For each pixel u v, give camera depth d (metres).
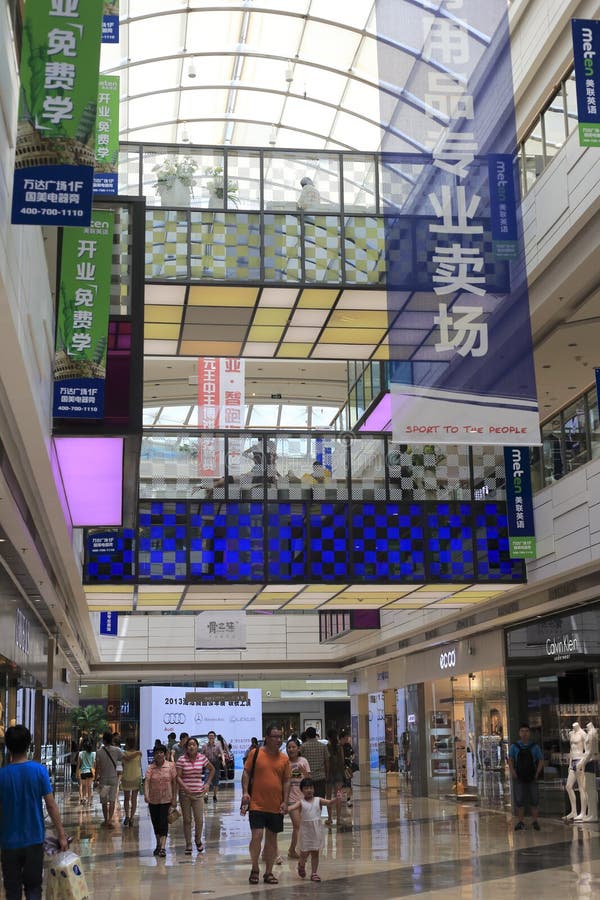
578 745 19.42
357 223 16.00
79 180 7.07
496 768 24.67
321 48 23.23
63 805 29.31
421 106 11.73
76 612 25.47
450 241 11.55
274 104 25.61
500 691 24.56
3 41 6.89
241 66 24.09
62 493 14.23
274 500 19.53
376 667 38.12
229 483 19.56
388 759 36.16
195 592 20.59
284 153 16.09
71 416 11.05
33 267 9.14
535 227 16.47
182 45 23.16
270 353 19.03
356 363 25.36
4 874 6.93
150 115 25.97
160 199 15.73
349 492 19.67
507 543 19.88
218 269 15.55
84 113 7.20
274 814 11.95
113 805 20.70
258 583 19.22
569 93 15.39
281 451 19.73
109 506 15.21
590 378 19.70
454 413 11.14
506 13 11.91
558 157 15.57
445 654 28.98
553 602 20.19
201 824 15.30
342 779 20.22
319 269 15.73
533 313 16.92
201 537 19.30
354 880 12.01
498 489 20.02
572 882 11.48
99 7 7.40
